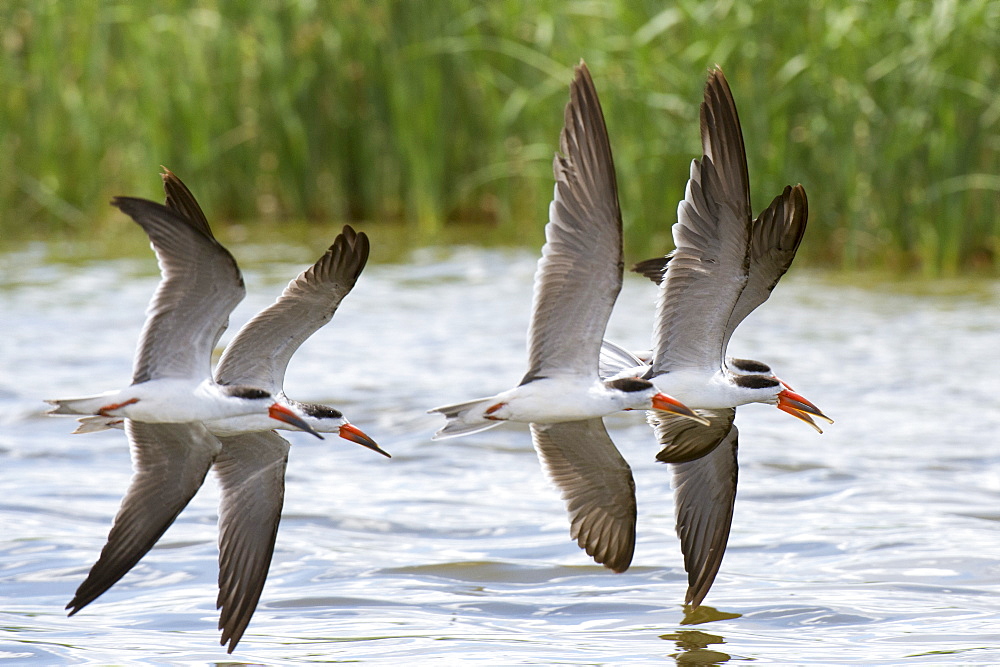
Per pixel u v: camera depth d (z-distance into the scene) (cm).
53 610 1027
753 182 2183
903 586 1062
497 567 1112
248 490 1004
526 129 2552
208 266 902
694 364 1052
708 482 1087
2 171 2617
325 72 2666
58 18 2567
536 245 2488
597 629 995
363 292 2133
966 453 1370
